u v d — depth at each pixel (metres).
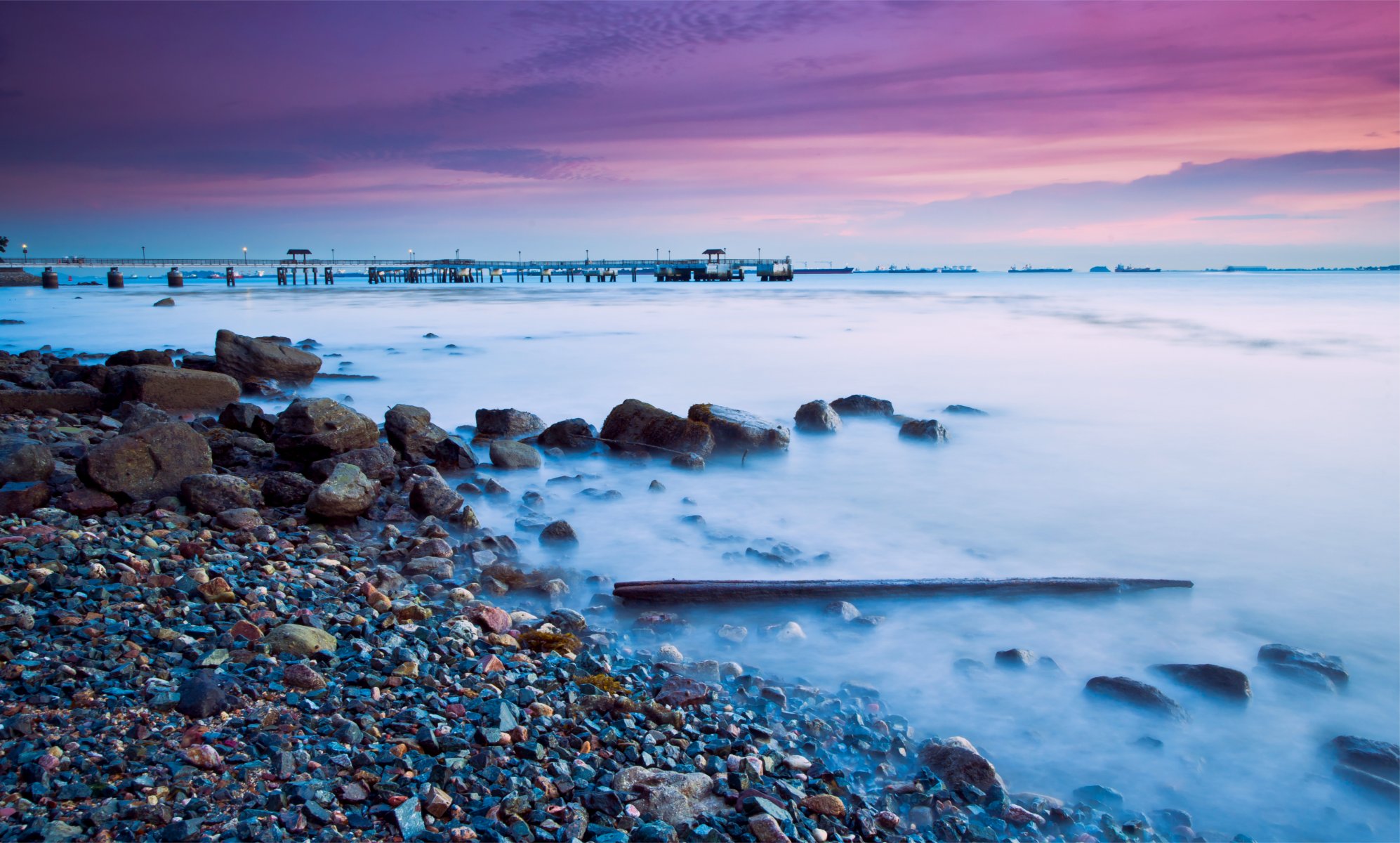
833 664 6.27
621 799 3.94
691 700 5.23
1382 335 33.31
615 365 25.19
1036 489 11.55
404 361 25.84
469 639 5.80
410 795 3.77
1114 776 4.95
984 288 102.94
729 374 23.22
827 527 9.74
